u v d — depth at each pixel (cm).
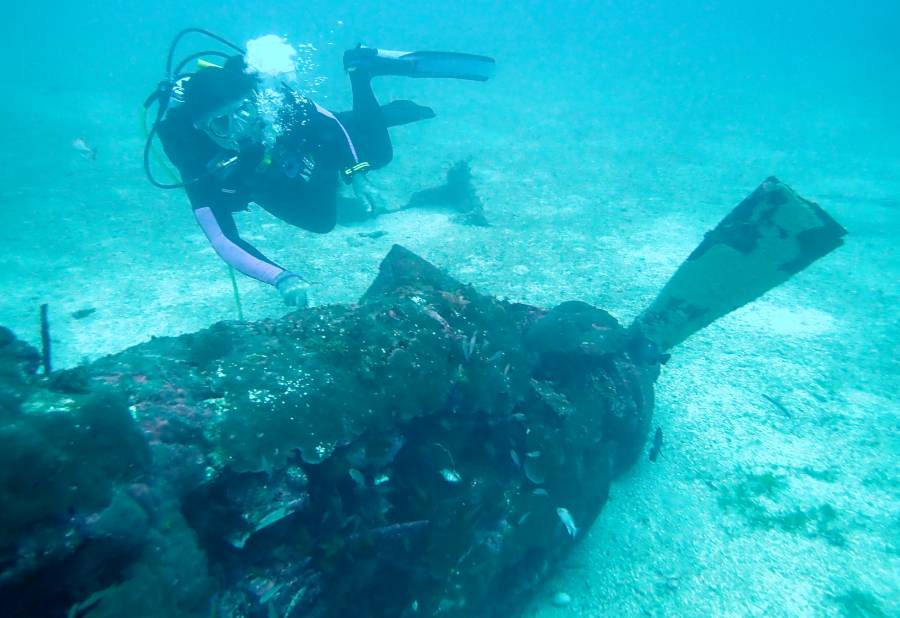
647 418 438
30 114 1888
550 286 734
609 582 350
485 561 300
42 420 160
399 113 486
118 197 1151
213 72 347
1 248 852
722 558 361
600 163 1421
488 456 331
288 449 239
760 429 474
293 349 287
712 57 4009
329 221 419
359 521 264
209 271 798
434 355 309
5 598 146
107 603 160
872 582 339
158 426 221
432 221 1002
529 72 3147
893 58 4316
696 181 1271
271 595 227
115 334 618
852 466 430
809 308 684
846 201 1150
